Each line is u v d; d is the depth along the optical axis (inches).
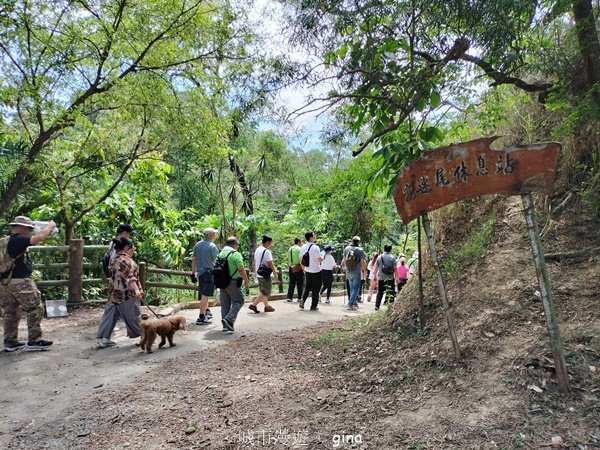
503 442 119.0
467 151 152.9
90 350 245.6
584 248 180.2
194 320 325.1
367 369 175.9
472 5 148.8
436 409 137.6
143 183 444.8
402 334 195.8
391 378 162.2
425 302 202.7
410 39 175.9
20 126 350.3
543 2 175.6
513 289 176.2
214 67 340.2
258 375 191.5
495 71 181.5
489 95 232.5
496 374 144.3
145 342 242.1
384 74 177.3
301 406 153.6
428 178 161.6
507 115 246.8
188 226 551.5
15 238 237.3
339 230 667.4
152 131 368.5
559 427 121.0
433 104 175.8
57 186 366.6
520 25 160.2
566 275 174.1
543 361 141.3
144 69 331.3
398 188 172.1
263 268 358.3
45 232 241.6
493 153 147.3
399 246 626.2
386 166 178.1
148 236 465.1
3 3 271.6
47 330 288.2
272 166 654.5
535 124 234.1
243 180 656.4
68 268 359.6
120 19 314.8
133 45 319.3
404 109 178.2
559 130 193.3
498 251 200.4
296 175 700.0
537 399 131.1
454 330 158.6
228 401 164.2
